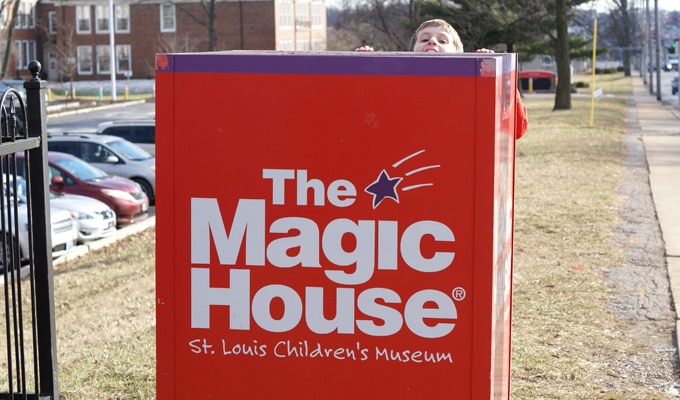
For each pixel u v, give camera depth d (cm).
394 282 299
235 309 306
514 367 622
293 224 301
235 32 6862
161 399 312
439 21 443
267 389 308
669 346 677
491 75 288
